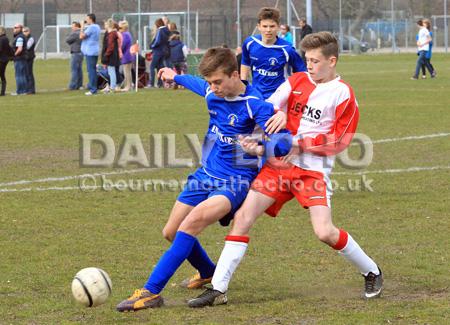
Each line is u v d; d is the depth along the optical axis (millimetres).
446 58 89688
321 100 12203
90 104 43719
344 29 111062
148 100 45781
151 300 11703
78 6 108500
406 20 114062
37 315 11398
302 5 118438
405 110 39094
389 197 20219
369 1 120375
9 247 15508
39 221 17812
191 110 40125
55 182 22500
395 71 70062
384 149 27797
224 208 11867
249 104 11922
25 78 50656
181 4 110438
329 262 14414
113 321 11109
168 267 11781
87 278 11414
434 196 20219
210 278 12930
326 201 12031
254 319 11148
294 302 11992
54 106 42750
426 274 13531
